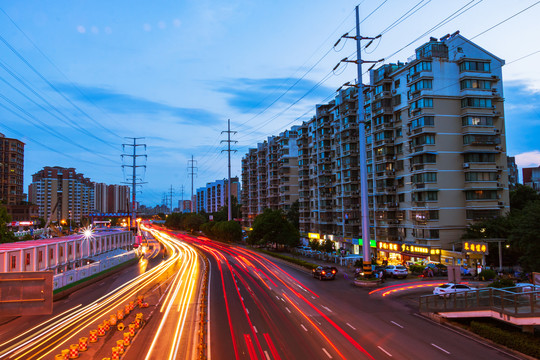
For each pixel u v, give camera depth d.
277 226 79.75
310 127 91.06
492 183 52.78
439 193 52.47
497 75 54.53
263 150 126.81
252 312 28.55
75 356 19.55
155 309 31.05
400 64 62.44
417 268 47.69
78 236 59.19
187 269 57.47
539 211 35.34
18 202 139.25
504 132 54.44
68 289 39.69
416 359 18.42
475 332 22.50
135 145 102.38
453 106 53.53
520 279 38.78
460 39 54.66
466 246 45.00
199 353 18.39
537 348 18.08
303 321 25.75
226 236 104.62
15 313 15.06
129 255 69.31
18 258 37.97
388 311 28.52
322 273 43.97
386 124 61.00
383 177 61.12
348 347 20.25
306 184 92.50
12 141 137.38
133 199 100.31
